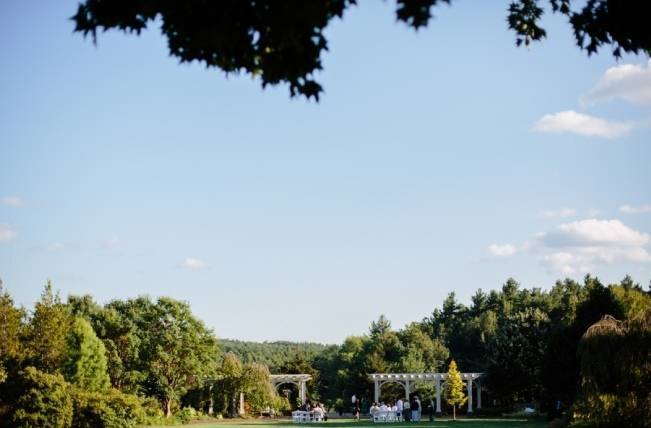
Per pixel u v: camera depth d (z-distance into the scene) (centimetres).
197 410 5034
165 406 4559
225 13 645
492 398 5941
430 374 5338
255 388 5184
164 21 664
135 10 651
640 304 3594
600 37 870
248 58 689
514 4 1053
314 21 611
